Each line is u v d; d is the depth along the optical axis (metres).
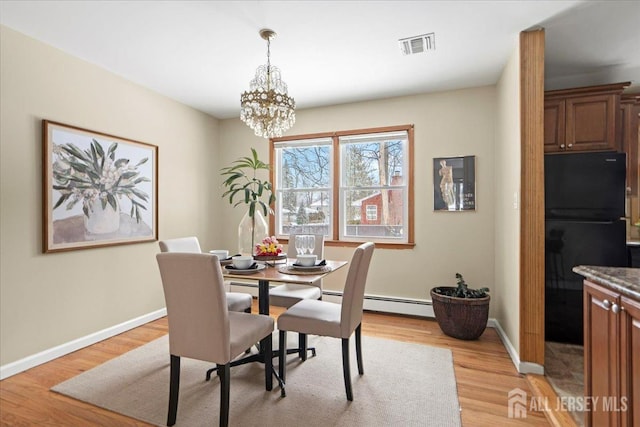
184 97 3.67
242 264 2.19
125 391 2.06
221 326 1.65
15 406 1.90
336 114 3.90
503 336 2.88
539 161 2.26
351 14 2.12
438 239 3.48
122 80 3.11
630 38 2.42
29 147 2.38
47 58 2.50
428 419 1.80
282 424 1.75
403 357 2.55
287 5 2.02
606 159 2.57
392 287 3.66
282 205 4.23
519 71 2.32
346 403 1.94
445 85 3.32
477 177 3.34
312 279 1.97
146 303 3.36
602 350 1.27
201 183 4.14
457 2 2.00
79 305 2.72
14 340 2.29
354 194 3.89
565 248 2.65
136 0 1.97
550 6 2.02
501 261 3.00
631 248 2.87
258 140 4.29
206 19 2.18
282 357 2.11
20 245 2.33
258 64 2.85
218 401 1.96
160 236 3.54
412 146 3.57
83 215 2.74
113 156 3.00
